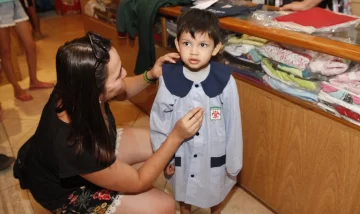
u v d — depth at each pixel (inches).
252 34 49.9
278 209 57.5
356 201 44.4
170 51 71.5
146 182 42.6
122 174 40.6
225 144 48.7
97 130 37.3
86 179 43.2
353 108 40.7
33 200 63.7
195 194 50.6
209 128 46.6
